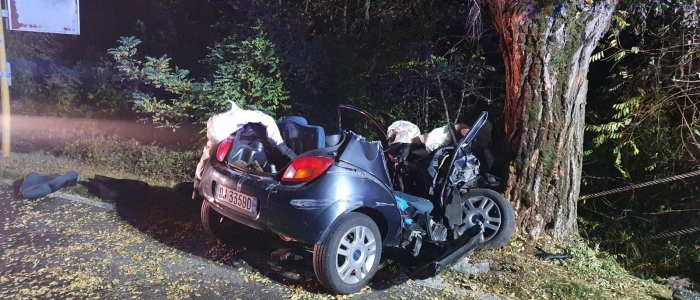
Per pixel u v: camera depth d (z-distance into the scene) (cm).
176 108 864
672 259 663
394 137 622
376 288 495
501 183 634
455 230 591
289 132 531
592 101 769
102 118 1100
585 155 744
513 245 600
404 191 615
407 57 848
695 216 676
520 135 604
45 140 1070
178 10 1127
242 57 812
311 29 934
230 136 536
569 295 500
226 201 501
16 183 777
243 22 924
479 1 770
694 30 653
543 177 605
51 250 543
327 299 466
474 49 864
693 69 674
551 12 568
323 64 840
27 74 1203
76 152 1013
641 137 701
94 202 706
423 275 487
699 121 661
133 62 911
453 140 598
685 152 675
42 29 901
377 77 852
